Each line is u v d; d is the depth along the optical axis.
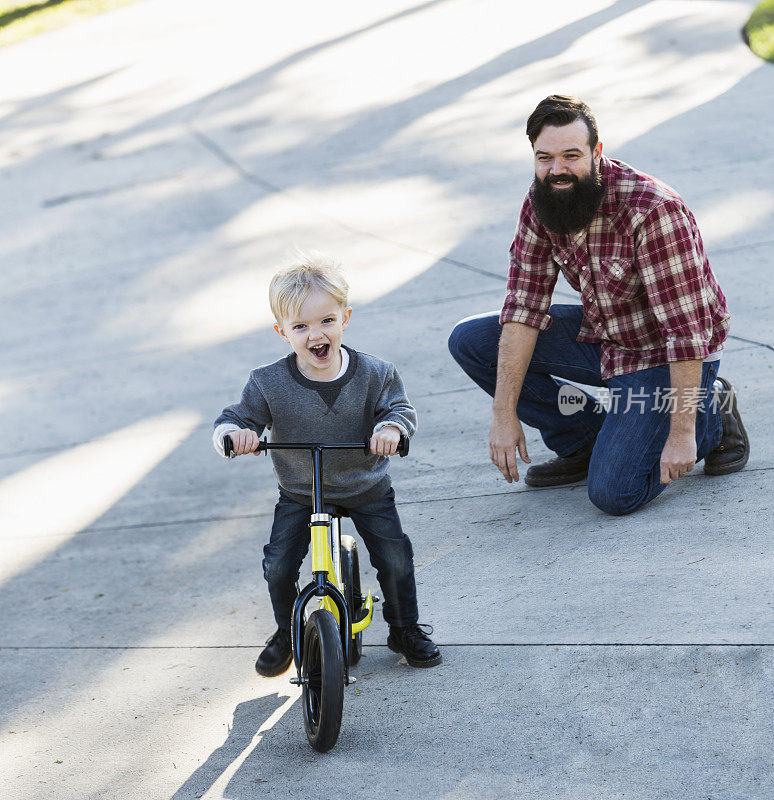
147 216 16.83
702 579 5.95
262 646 6.45
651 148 14.20
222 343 11.98
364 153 17.08
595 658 5.45
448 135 16.88
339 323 5.23
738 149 13.62
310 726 5.14
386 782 4.82
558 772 4.66
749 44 18.00
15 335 13.68
